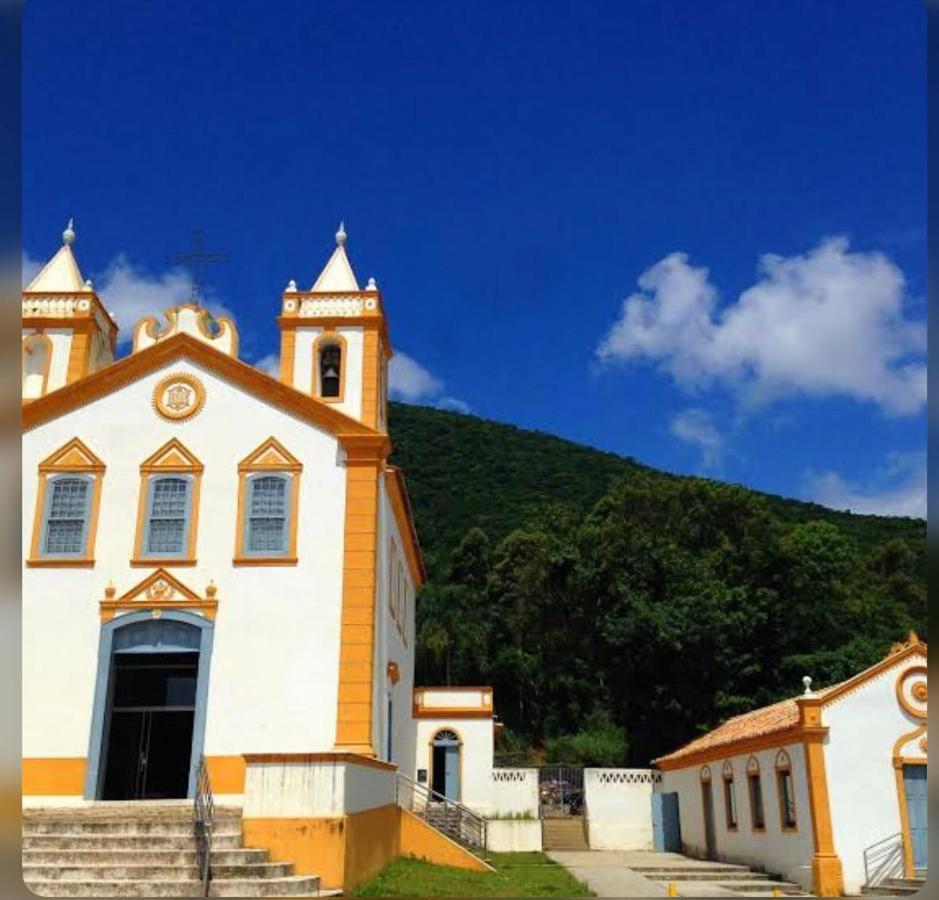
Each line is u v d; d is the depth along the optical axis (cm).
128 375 2180
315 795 1452
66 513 2091
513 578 5466
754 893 2042
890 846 2031
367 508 2081
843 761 2081
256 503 2094
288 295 2450
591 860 2730
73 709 1950
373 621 2006
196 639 2012
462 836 2855
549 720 5228
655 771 3256
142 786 1992
